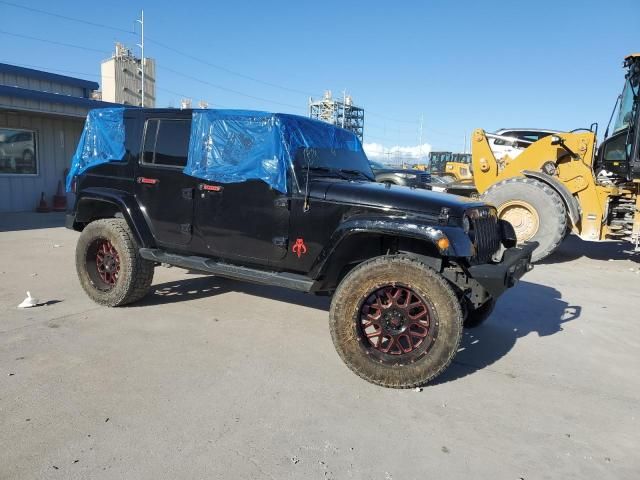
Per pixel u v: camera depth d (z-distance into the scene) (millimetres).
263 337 4672
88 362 3938
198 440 2926
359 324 3801
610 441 3123
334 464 2760
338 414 3309
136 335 4574
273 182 4266
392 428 3166
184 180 4812
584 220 9070
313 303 5836
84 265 5477
